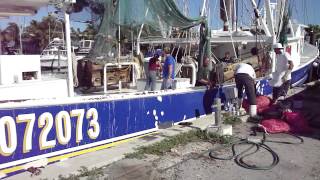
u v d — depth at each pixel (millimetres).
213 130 7883
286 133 8406
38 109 5719
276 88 10906
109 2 7270
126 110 7328
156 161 6359
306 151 7145
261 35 12977
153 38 11570
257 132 8445
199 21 9023
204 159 6586
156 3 7625
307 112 10453
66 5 6582
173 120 8625
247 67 10016
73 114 6250
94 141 6656
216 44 13383
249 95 9711
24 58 7418
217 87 10133
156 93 8133
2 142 5316
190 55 12102
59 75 8586
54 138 5961
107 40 7832
